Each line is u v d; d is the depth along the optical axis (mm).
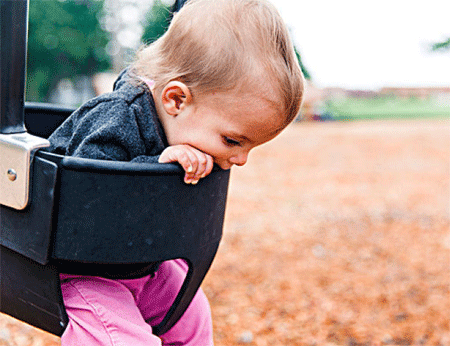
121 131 934
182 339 1140
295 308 2668
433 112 21844
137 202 813
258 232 3965
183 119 952
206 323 1164
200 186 886
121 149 941
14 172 783
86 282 963
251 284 2920
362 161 8422
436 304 2812
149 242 843
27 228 806
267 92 907
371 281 3105
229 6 948
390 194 5887
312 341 2355
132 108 961
